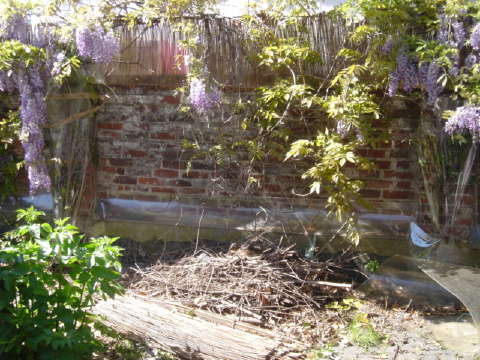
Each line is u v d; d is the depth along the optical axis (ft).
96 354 10.82
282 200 16.35
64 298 9.70
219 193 16.71
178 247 16.80
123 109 16.98
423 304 13.80
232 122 16.15
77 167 16.83
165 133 16.83
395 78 13.94
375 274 14.83
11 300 9.05
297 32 15.14
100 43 14.99
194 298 13.46
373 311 13.47
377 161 15.74
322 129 15.51
